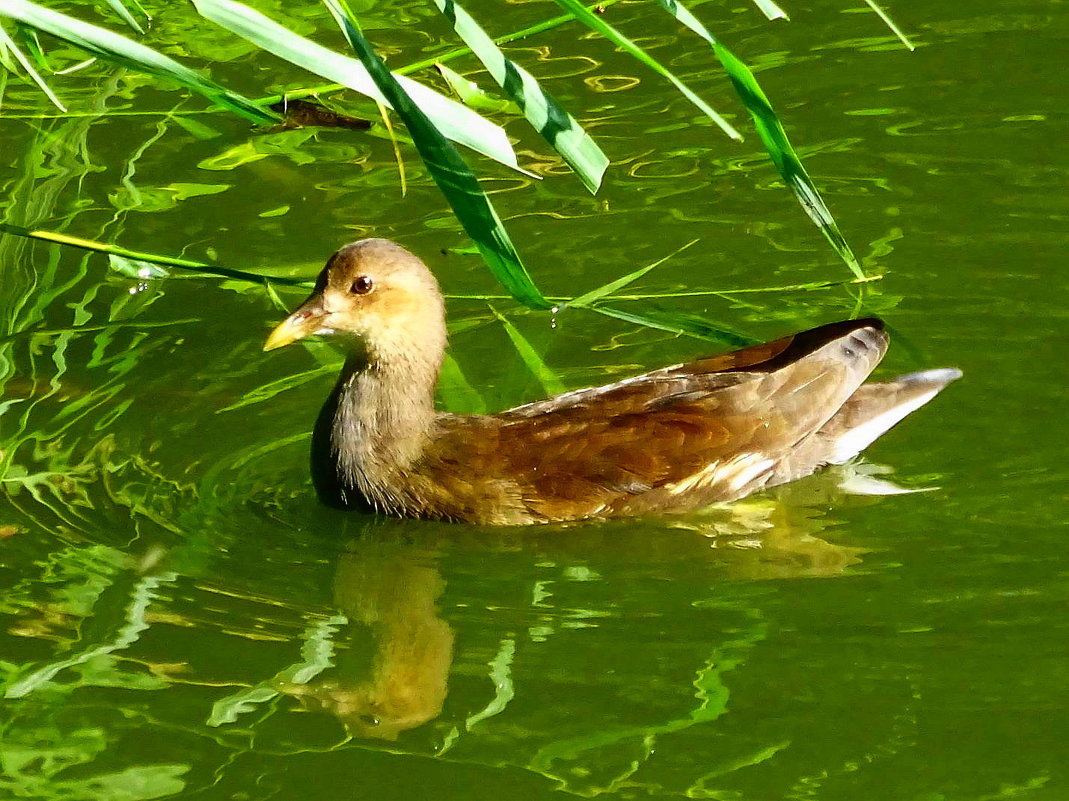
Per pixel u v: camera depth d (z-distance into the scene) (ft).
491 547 24.22
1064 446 25.14
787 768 18.69
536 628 21.72
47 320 29.27
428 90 23.56
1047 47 37.35
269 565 23.52
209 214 31.91
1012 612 21.34
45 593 22.22
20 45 35.91
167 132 35.06
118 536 23.67
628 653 21.03
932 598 21.77
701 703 19.88
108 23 37.76
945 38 38.01
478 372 27.94
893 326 28.27
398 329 24.72
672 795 18.34
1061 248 30.17
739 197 32.42
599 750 19.16
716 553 23.84
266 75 36.70
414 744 19.35
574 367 28.17
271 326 29.53
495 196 32.78
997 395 26.48
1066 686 19.83
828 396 25.67
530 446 24.99
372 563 23.77
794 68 36.96
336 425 25.09
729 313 28.84
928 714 19.45
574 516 24.86
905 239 30.71
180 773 18.81
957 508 23.84
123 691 20.31
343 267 24.59
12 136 34.65
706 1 40.22
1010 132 33.99
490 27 38.75
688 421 25.17
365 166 33.88
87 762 18.97
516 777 18.76
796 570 22.99
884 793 18.21
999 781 18.33
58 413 26.58
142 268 29.60
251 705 20.15
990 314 28.48
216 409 27.09
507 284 23.29
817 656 20.71
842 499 24.52
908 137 34.06
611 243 30.99
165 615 22.02
